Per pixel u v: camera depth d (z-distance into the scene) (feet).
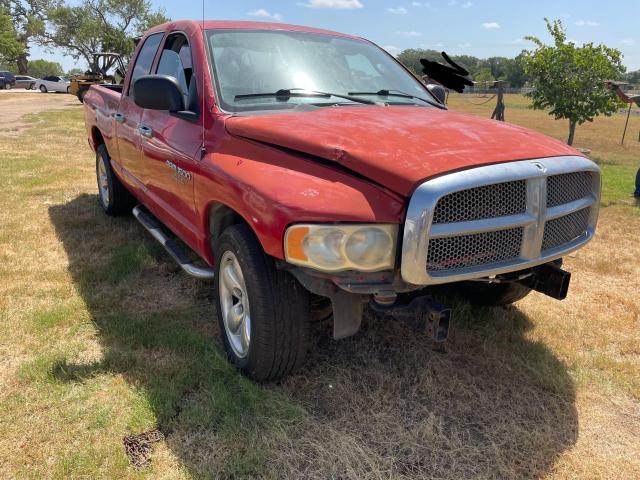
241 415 8.79
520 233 8.48
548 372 10.52
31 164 29.30
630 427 9.20
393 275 7.97
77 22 171.94
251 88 11.09
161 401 9.05
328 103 11.18
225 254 9.83
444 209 7.70
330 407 9.29
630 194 27.37
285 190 8.10
